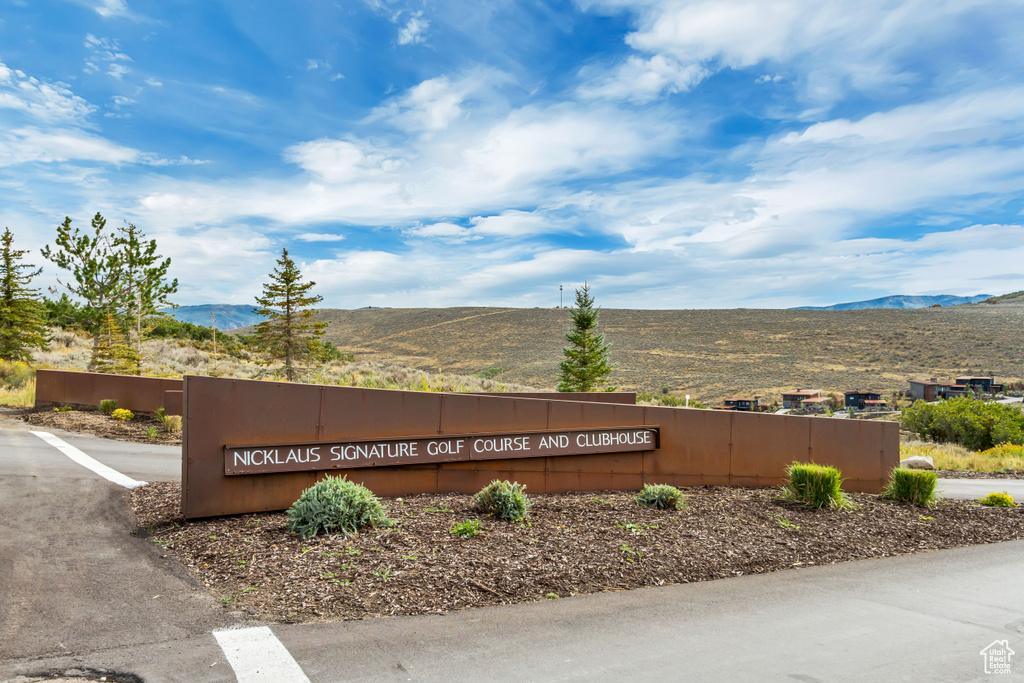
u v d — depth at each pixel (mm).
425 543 6078
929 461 17000
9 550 5836
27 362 26172
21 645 4082
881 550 7184
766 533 7281
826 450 10500
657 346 109438
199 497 6996
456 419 8594
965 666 4230
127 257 30188
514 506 7113
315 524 6270
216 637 4277
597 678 3891
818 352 100375
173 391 15500
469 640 4402
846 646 4543
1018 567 6758
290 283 29594
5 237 25703
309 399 7699
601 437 9398
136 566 5555
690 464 9914
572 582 5598
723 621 4965
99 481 8672
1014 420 27188
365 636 4383
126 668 3816
